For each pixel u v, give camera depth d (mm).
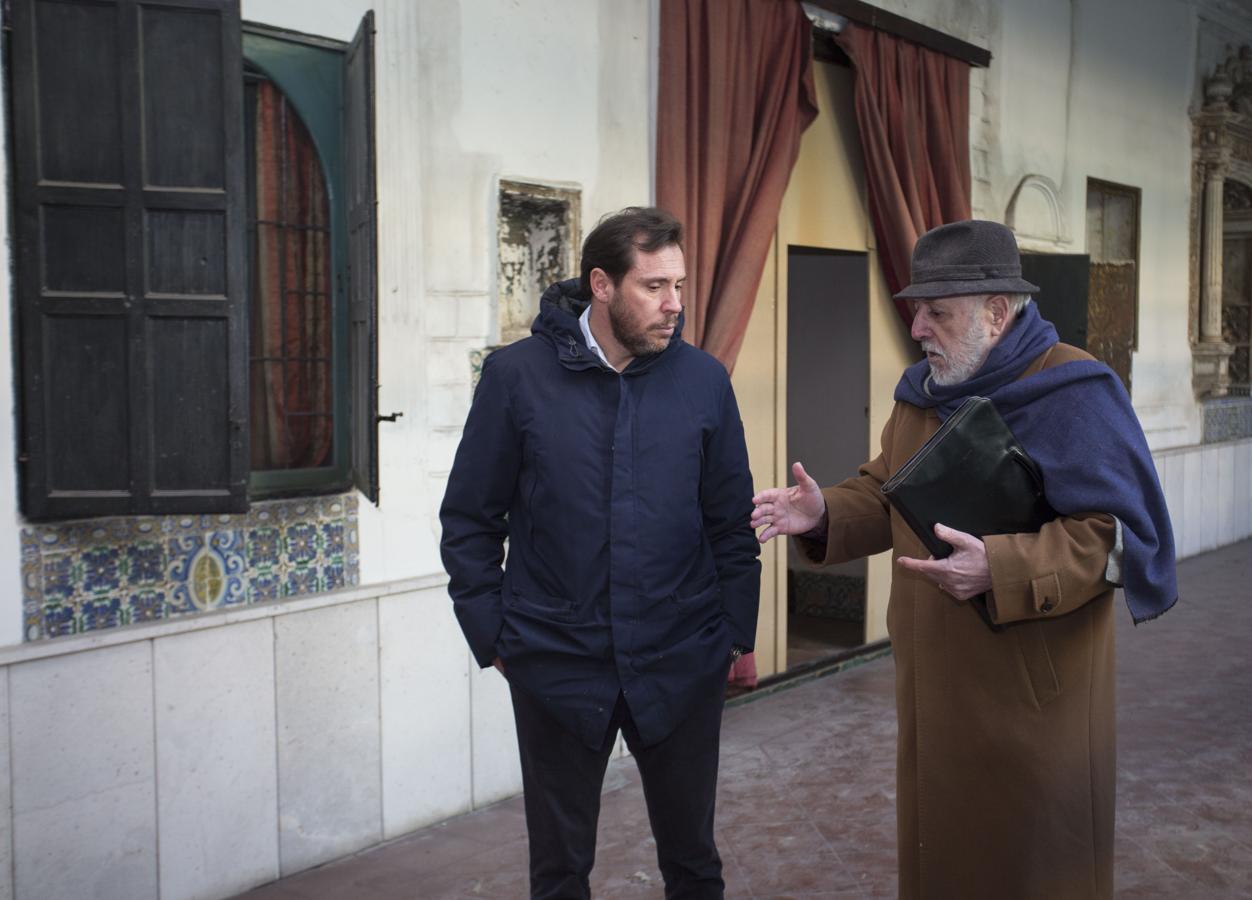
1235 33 10398
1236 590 8234
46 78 2963
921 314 2268
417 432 4012
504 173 4246
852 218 6117
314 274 3879
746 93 5062
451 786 4125
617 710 2400
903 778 2324
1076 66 8031
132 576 3301
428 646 4027
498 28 4203
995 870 2152
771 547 5801
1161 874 3637
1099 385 2107
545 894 2490
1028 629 2113
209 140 3064
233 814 3521
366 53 3447
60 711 3143
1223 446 10172
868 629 6551
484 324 4211
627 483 2371
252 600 3574
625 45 4703
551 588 2408
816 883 3605
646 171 4832
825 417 7191
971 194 6922
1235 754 4773
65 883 3166
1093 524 2023
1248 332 11062
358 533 3852
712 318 5012
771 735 5090
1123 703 5535
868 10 5816
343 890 3566
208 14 3031
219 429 3121
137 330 3055
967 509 2064
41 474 3031
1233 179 10375
